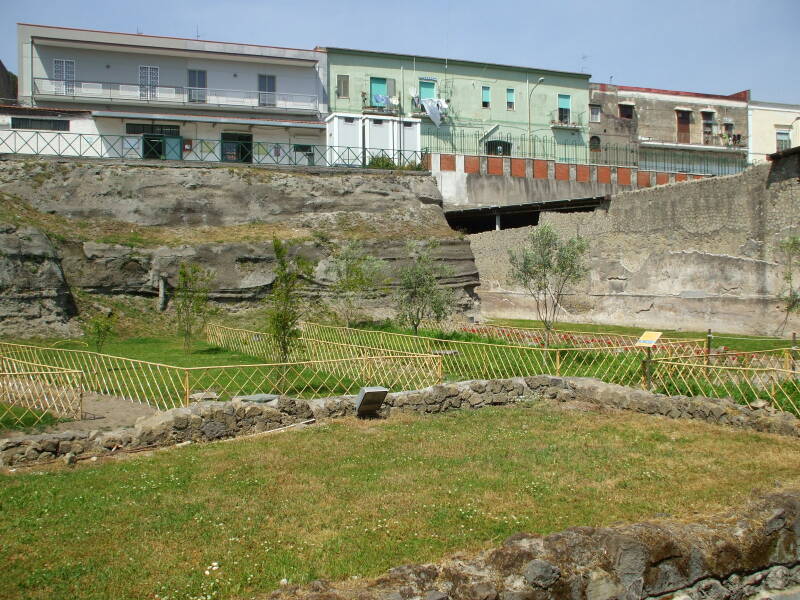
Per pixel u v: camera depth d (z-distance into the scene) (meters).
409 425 11.21
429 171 36.44
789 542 5.86
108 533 6.59
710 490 7.81
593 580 4.98
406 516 7.02
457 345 18.70
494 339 20.31
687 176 44.53
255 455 9.35
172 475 8.42
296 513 7.12
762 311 23.20
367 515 7.05
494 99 48.47
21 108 34.16
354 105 44.66
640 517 6.95
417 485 8.01
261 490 7.87
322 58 43.81
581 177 41.72
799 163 22.44
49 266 24.19
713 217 25.28
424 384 14.50
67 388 13.08
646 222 27.78
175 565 5.89
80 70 38.66
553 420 11.55
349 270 26.88
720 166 54.00
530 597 4.77
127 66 39.50
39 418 11.20
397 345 19.64
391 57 45.69
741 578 5.62
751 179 24.02
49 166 29.47
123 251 27.08
